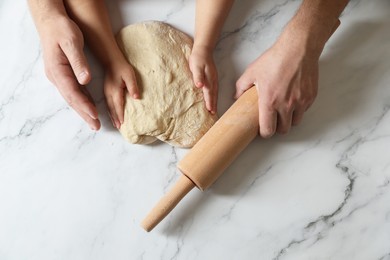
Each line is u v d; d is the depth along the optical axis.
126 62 0.98
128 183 1.00
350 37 1.05
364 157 1.00
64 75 0.94
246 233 0.98
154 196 0.99
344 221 0.98
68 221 0.99
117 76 0.97
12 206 1.00
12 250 0.99
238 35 1.06
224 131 0.92
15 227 1.00
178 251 0.98
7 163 1.02
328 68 1.04
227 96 1.02
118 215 0.99
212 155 0.90
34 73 1.06
